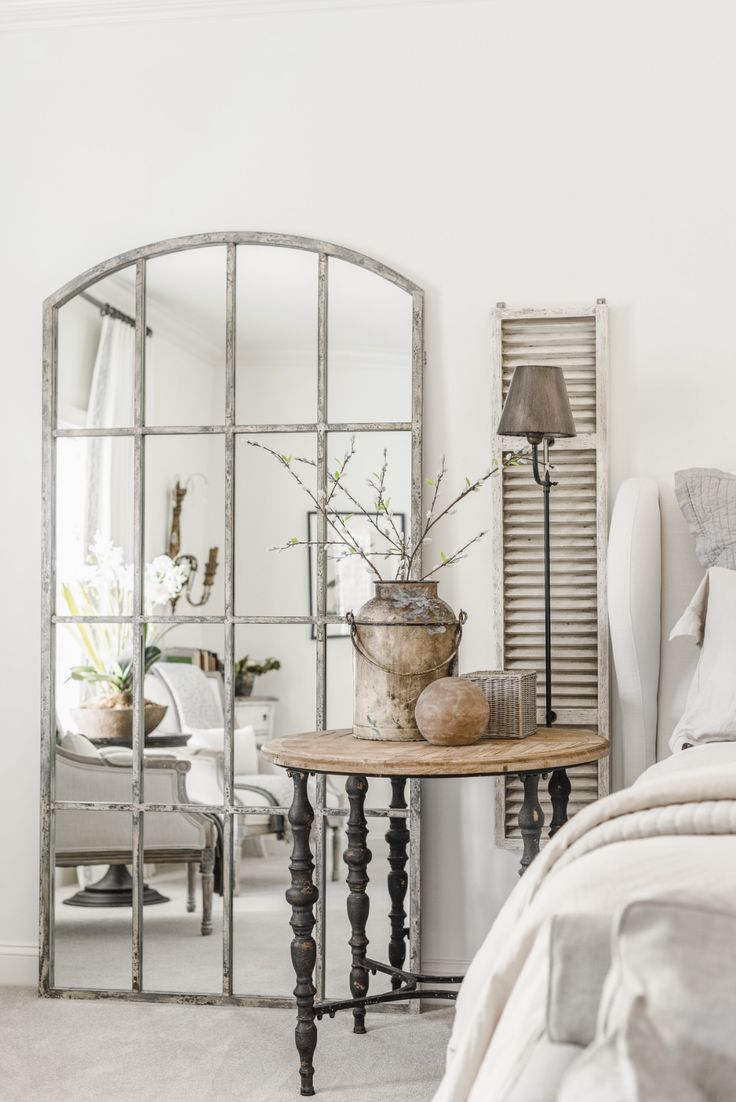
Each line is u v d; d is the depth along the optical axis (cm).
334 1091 275
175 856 352
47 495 361
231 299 357
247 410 355
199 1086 278
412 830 337
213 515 355
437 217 352
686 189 340
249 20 364
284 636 350
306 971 276
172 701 354
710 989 107
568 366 339
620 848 156
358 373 350
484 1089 138
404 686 284
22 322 371
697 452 336
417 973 326
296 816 278
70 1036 315
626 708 313
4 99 374
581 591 337
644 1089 99
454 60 354
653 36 344
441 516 329
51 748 359
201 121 365
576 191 346
